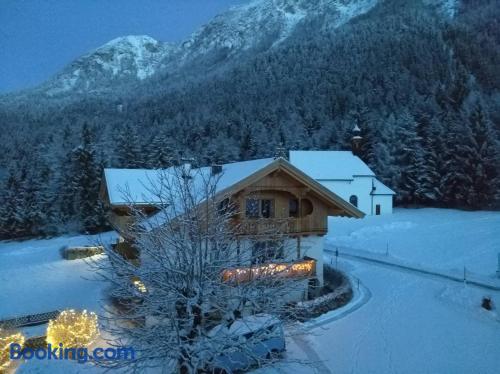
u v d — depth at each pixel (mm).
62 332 15844
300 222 23078
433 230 44875
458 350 16172
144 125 115750
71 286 27922
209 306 11703
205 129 106125
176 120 115812
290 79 147375
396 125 71688
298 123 98375
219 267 11023
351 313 20109
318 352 15938
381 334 17656
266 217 22812
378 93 106812
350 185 58031
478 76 109062
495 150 61594
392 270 28891
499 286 24391
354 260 32656
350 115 87812
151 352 10398
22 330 18906
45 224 60750
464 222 49312
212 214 11703
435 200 65188
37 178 65750
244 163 24547
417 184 65562
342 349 16250
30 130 117562
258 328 12219
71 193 62344
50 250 43125
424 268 29609
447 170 64375
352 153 66000
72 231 59188
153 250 11148
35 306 23797
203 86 171625
